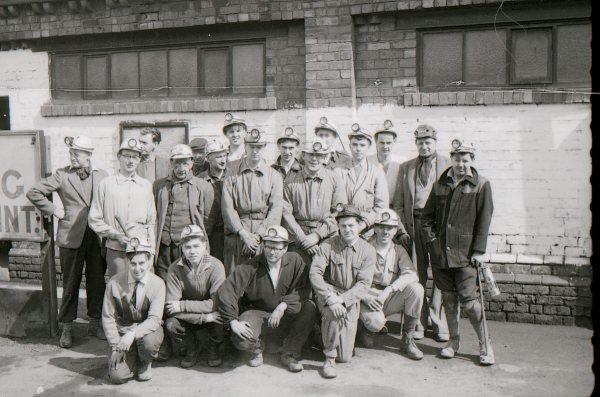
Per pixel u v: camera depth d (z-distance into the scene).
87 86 7.63
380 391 4.43
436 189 5.23
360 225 5.35
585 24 5.92
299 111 6.74
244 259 5.32
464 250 4.96
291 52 6.76
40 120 7.70
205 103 6.97
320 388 4.50
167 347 5.13
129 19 7.22
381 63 6.47
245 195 5.36
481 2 6.05
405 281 5.11
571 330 5.73
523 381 4.58
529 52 6.11
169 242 5.48
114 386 4.66
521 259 6.00
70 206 5.64
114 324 4.80
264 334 4.97
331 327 4.77
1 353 5.45
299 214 5.39
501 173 6.09
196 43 7.16
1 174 5.94
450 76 6.36
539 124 5.96
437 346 5.43
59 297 6.99
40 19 7.57
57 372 4.97
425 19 6.32
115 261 5.38
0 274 7.50
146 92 7.41
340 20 6.45
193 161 6.16
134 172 5.54
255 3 6.74
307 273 5.10
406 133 6.38
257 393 4.44
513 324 5.94
